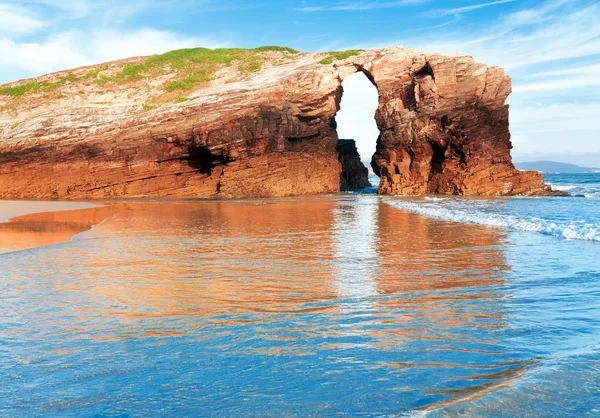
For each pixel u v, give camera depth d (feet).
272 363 16.63
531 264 35.81
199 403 13.71
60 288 29.91
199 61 186.19
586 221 63.41
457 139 146.00
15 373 16.21
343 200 128.36
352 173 203.21
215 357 17.39
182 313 23.85
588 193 153.58
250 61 183.83
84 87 174.70
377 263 38.14
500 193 142.41
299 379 15.19
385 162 157.79
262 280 32.04
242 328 21.06
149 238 55.31
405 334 19.66
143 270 36.04
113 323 22.18
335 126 181.68
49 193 146.82
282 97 153.69
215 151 147.02
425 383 14.61
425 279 31.65
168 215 86.94
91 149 148.05
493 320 21.52
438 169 152.15
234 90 152.97
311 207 103.76
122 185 149.28
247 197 147.23
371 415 12.67
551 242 46.96
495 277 31.65
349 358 16.96
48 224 73.10
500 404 13.10
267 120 150.71
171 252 44.86
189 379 15.43
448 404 13.12
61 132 147.95
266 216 82.69
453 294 27.14
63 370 16.40
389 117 155.22
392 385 14.53
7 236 58.54
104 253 44.47
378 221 71.82
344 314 23.20
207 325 21.66
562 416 12.50
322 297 27.02
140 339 19.72
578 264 35.14
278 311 24.00
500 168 145.89
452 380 14.79
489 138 146.82
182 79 175.01
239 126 147.64
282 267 36.86
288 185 153.28
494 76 146.41
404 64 153.17
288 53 192.54
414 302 25.44
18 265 38.34
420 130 150.51
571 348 17.40
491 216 73.87
